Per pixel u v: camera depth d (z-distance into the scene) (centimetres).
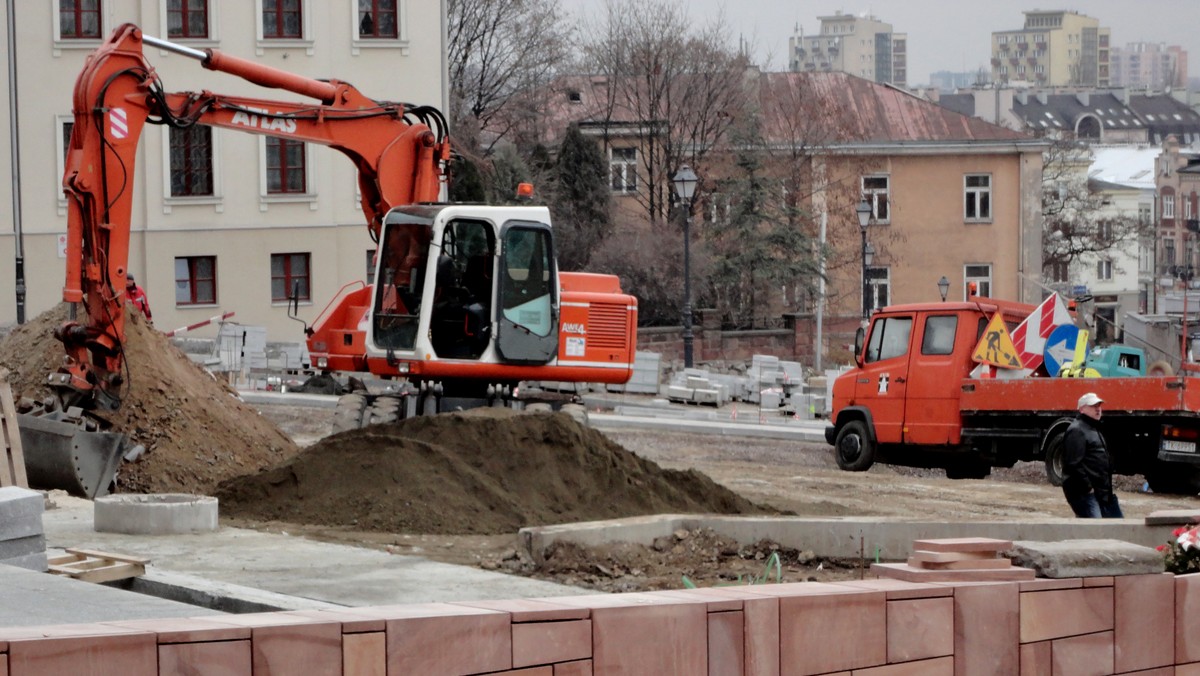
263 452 1761
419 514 1355
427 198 2055
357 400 2022
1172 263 11800
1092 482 1523
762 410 3847
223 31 4359
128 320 1769
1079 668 732
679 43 6281
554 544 1150
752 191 5572
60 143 4219
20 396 1734
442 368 1923
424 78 4606
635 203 6394
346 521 1365
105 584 1007
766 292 5566
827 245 5731
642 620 613
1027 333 2298
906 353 2389
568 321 2002
